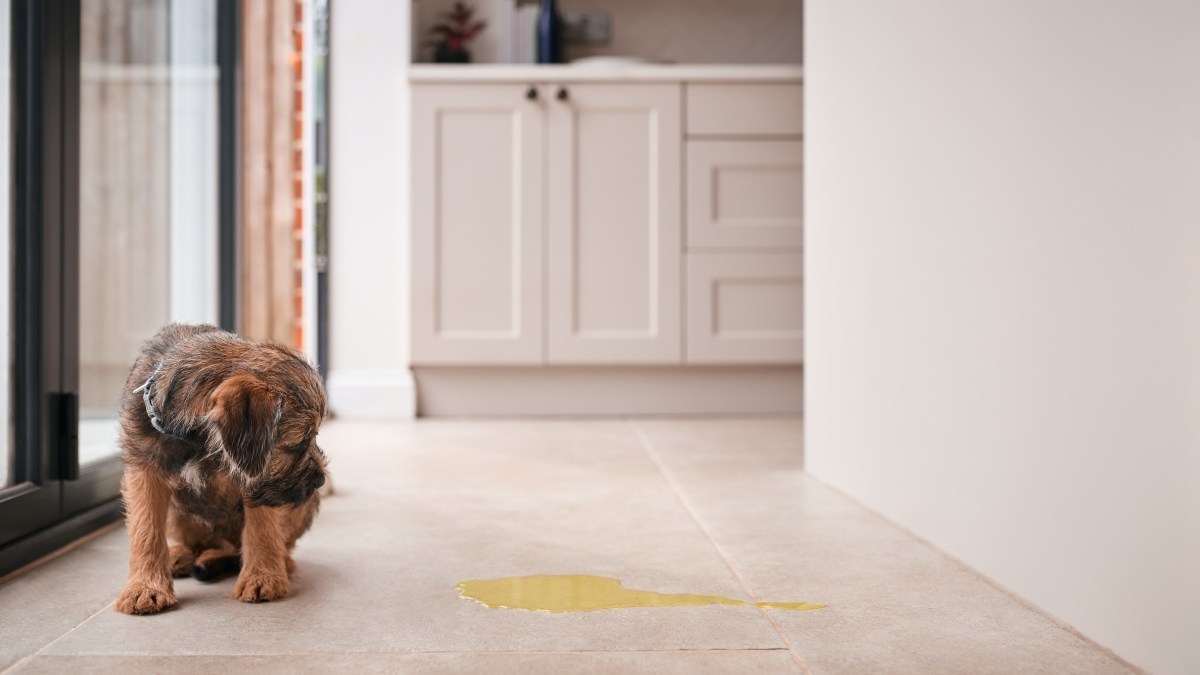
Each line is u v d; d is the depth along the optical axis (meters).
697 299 3.70
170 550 1.58
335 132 3.79
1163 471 1.11
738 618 1.37
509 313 3.67
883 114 2.00
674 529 1.93
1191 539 1.07
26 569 1.63
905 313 1.89
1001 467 1.50
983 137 1.55
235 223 3.08
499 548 1.77
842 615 1.38
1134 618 1.17
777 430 3.42
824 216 2.43
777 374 3.83
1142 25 1.14
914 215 1.84
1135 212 1.16
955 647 1.25
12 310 1.70
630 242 3.68
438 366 3.75
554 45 3.94
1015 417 1.46
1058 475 1.34
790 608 1.42
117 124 2.29
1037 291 1.39
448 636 1.29
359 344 3.82
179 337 1.42
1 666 1.17
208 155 2.97
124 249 2.31
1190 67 1.06
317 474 1.29
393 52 3.79
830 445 2.39
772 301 3.72
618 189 3.67
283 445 1.24
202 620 1.35
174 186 2.68
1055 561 1.35
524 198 3.64
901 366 1.92
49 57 1.77
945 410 1.71
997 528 1.52
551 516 2.04
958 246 1.64
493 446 3.04
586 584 1.54
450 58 3.89
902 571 1.62
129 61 2.36
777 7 4.24
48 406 1.76
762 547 1.78
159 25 2.56
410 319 3.66
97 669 1.16
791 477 2.52
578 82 3.64
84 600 1.45
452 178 3.64
